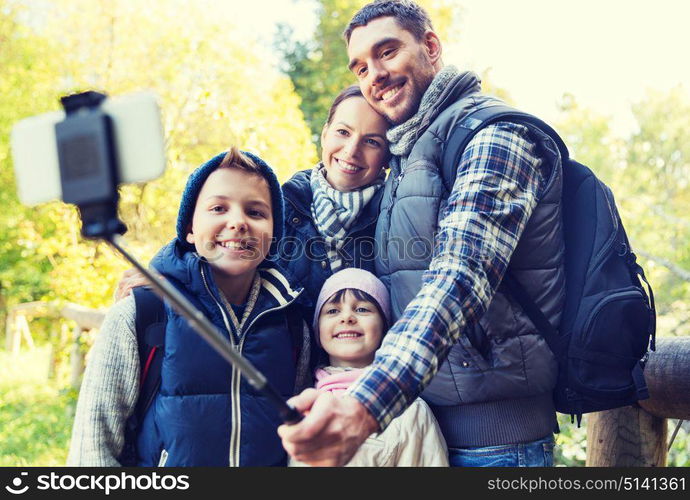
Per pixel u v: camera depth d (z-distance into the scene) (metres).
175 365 1.74
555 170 1.88
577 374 1.86
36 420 7.55
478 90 2.04
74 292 7.56
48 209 8.22
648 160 15.93
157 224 8.24
